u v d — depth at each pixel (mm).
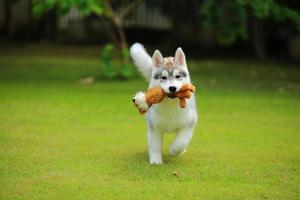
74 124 11273
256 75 19188
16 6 27984
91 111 12641
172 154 8336
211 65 21750
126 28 27297
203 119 12062
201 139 10180
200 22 26328
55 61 21797
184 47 26188
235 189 7203
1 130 10547
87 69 19703
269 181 7582
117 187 7219
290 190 7195
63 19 27938
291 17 17156
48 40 27844
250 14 24312
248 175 7855
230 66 21578
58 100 13875
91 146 9469
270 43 26109
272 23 25688
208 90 15922
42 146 9383
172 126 8195
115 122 11578
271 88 16453
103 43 27516
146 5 27828
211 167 8227
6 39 27828
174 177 7688
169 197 6848
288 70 20688
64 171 7918
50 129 10742
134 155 8898
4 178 7555
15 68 19703
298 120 12016
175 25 26594
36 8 15742
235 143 9875
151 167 8164
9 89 15328
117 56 23219
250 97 14844
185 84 7906
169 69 7930
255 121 11898
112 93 15070
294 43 24641
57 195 6891
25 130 10602
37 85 16203
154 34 27812
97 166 8203
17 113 12234
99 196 6867
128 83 16797
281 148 9523
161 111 8055
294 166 8367
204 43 26188
